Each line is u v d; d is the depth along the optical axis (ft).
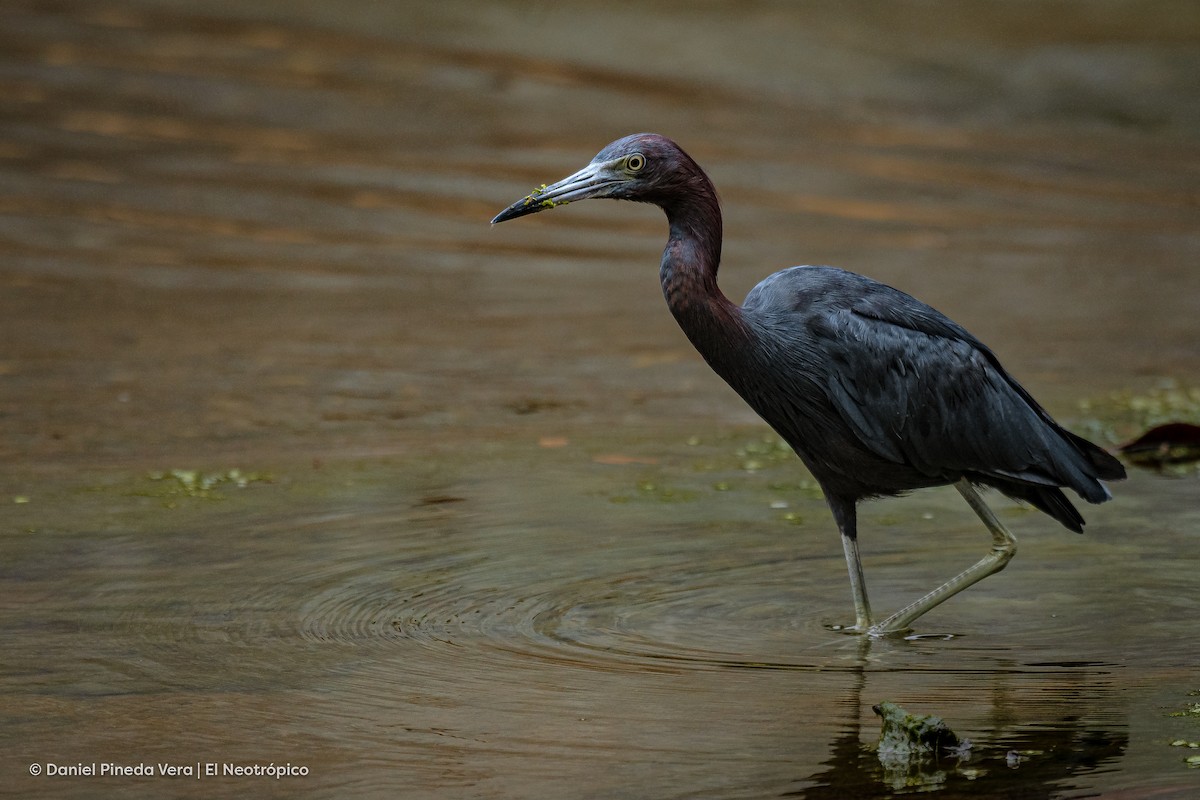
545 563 33.63
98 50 102.06
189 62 101.45
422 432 45.91
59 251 68.69
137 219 74.33
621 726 24.72
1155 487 40.22
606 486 40.29
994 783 22.43
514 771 22.95
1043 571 33.45
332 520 36.81
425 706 25.58
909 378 30.12
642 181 29.60
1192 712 25.25
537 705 25.64
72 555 33.96
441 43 110.63
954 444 30.45
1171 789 22.07
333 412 47.93
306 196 79.56
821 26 124.77
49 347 54.75
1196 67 120.37
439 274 68.90
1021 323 62.28
